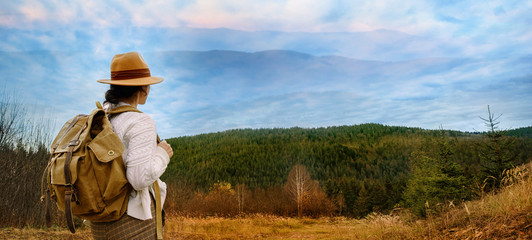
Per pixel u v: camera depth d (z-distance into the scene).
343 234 9.58
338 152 115.38
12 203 8.18
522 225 4.06
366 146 122.12
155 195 1.61
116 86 1.67
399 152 109.06
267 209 34.81
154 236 1.57
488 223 4.61
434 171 9.42
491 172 8.75
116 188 1.39
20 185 8.54
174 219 16.78
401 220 8.36
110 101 1.65
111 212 1.40
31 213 8.43
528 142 13.84
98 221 1.44
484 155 9.12
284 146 125.12
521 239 3.72
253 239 12.30
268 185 79.94
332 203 41.66
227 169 103.25
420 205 8.66
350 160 109.94
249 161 107.44
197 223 15.41
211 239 11.12
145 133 1.51
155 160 1.48
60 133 1.59
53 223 8.62
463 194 8.48
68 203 1.33
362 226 8.84
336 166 104.62
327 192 45.34
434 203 8.29
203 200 29.75
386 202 40.69
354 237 8.19
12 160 8.72
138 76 1.67
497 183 7.91
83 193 1.34
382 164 101.06
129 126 1.52
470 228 4.75
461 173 9.16
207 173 99.69
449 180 8.68
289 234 14.16
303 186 42.34
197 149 127.81
